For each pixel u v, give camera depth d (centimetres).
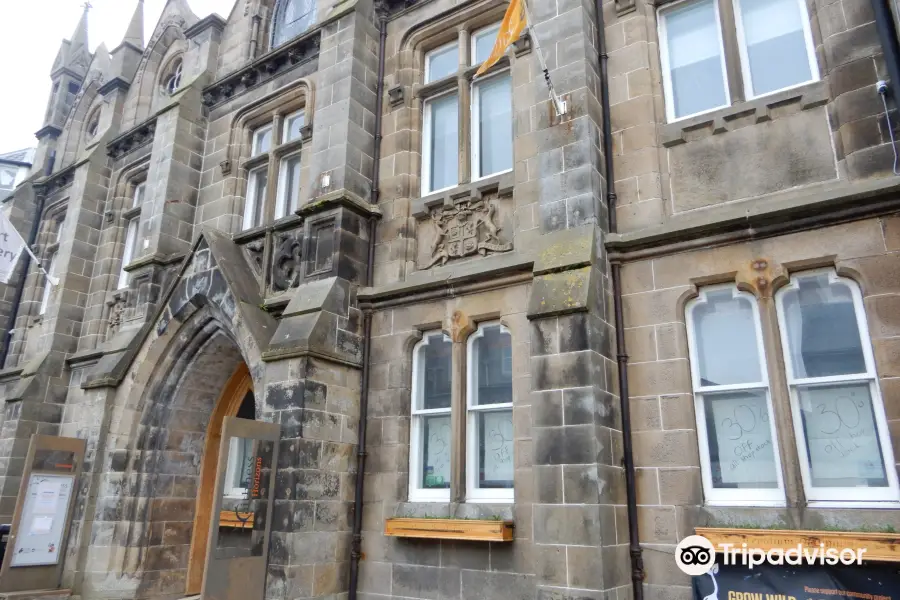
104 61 2070
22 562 1038
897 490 614
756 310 729
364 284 1016
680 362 737
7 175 3144
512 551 774
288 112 1315
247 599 786
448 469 890
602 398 721
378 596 855
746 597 636
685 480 701
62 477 1112
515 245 892
